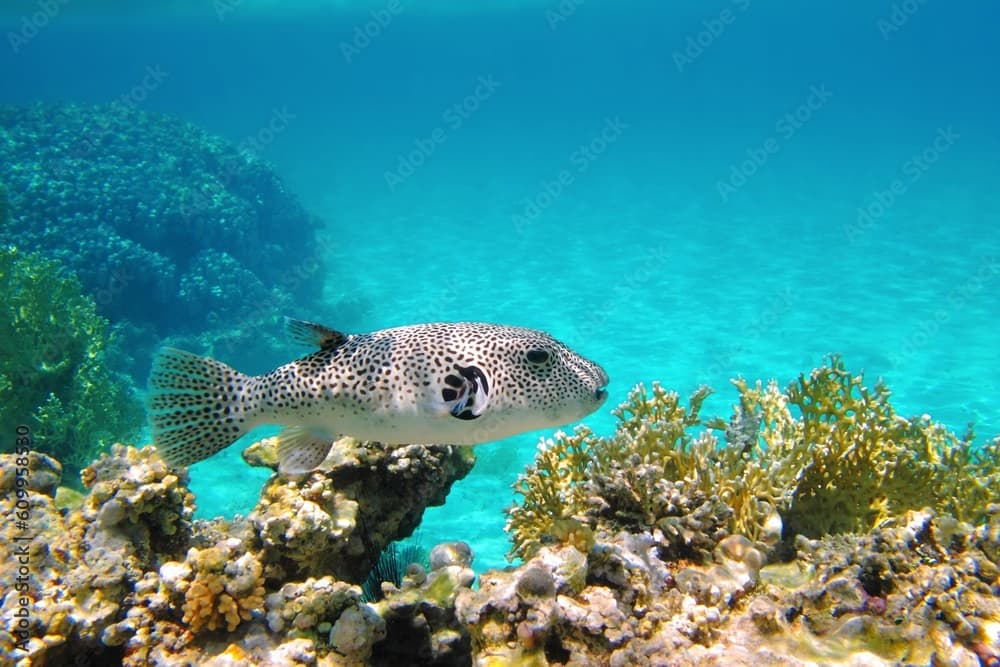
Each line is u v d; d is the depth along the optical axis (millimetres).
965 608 3832
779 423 6070
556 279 34562
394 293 33062
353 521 4656
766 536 4832
